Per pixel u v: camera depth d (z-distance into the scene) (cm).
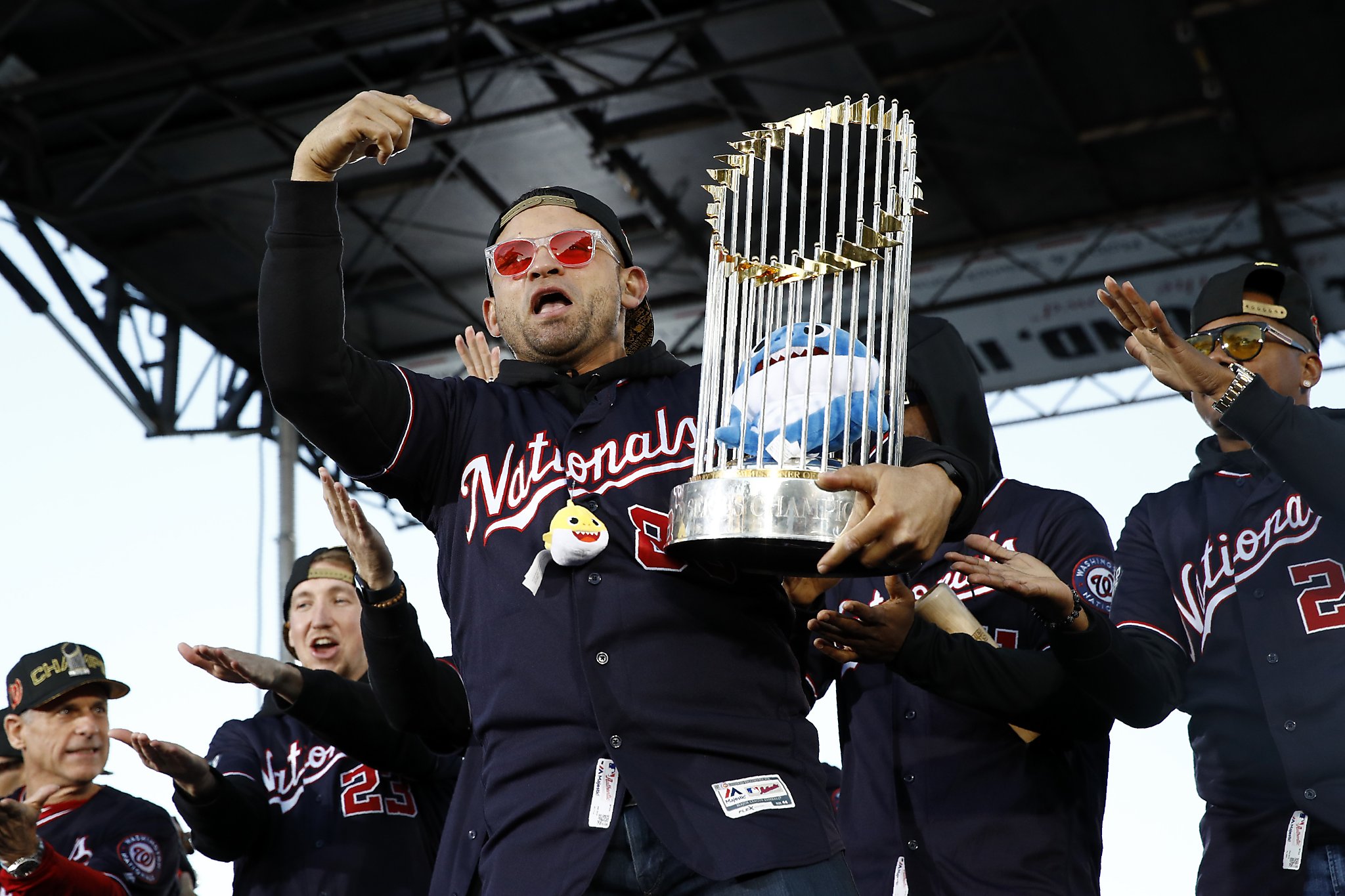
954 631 294
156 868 401
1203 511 312
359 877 362
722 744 207
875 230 210
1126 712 280
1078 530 315
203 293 1191
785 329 217
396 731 357
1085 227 1170
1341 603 287
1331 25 985
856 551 188
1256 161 1109
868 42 967
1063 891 291
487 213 1131
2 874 362
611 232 251
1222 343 314
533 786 207
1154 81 1041
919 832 296
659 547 215
